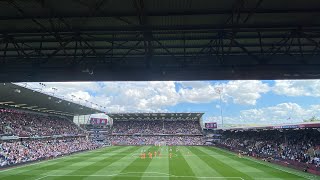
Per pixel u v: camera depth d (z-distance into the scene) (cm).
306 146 5247
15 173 4097
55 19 1256
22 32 1280
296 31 1272
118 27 1188
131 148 9294
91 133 11825
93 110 10219
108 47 1548
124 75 1582
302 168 4219
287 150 5509
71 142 8756
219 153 7250
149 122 12825
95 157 6406
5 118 7019
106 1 1117
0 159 4825
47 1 1130
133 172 4150
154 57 1600
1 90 5231
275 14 1193
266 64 1498
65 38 1468
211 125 11888
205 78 1571
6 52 1678
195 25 1152
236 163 5122
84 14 1216
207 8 1157
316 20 1239
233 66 1522
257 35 1386
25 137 6644
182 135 11975
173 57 1584
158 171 4225
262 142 7119
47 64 1642
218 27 1150
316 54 1532
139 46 1538
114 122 12962
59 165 5000
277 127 5703
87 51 1623
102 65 1597
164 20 1271
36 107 8219
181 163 5197
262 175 3784
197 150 8312
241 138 9019
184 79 1573
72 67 1559
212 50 1541
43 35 1303
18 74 1611
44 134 7656
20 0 1118
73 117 12406
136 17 1239
